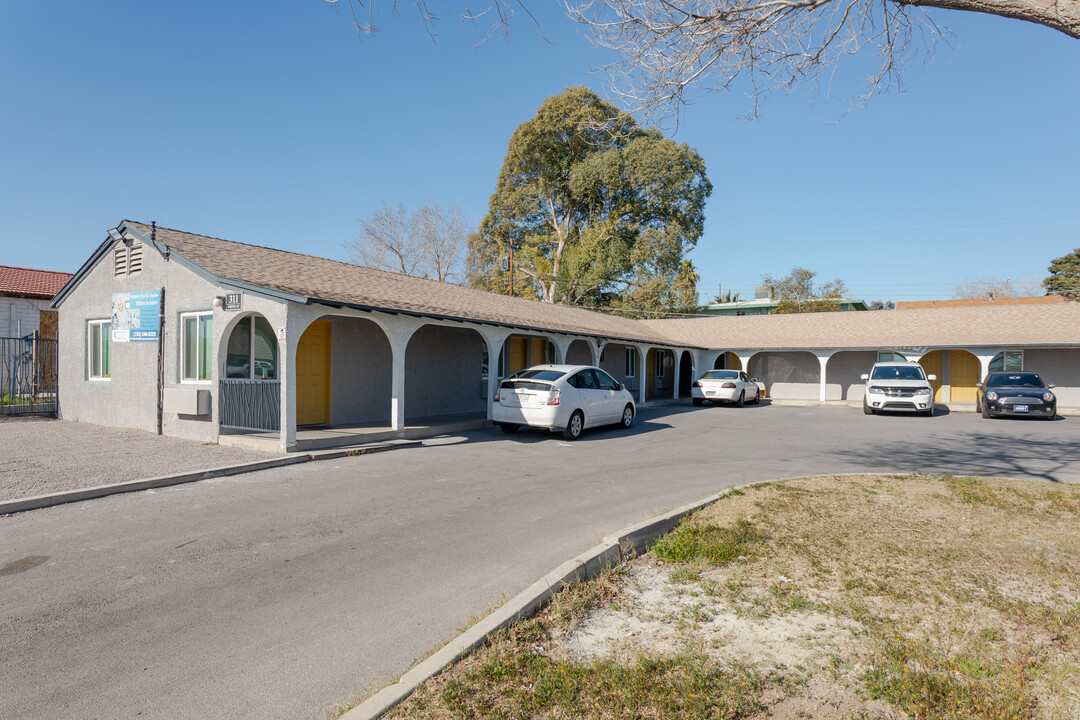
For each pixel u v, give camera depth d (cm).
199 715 312
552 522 668
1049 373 2319
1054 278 5325
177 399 1165
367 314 1170
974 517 659
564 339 1778
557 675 336
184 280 1198
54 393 1800
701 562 525
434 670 340
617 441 1313
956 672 343
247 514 690
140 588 478
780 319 3061
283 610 440
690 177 3628
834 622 412
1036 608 428
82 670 356
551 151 3962
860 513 675
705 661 356
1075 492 777
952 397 2509
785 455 1138
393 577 505
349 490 812
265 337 1273
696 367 2902
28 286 2283
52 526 635
